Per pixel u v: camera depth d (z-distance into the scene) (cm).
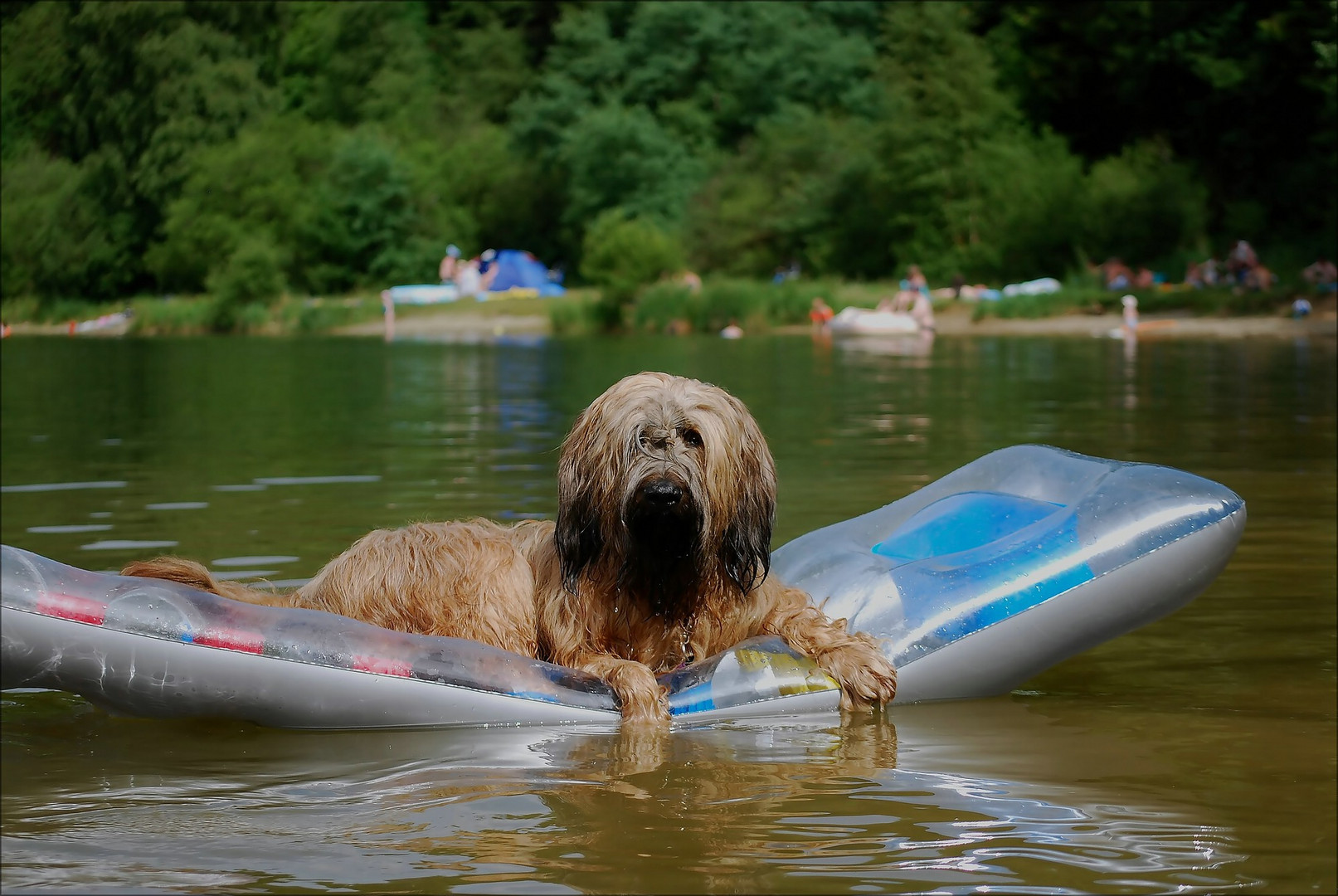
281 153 5584
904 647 511
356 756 438
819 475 1047
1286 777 413
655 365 2486
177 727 474
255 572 692
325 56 6444
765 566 520
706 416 488
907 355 2709
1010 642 518
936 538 582
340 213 5506
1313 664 552
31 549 755
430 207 5706
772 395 1812
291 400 1848
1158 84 4897
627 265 4375
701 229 5284
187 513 885
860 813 377
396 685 464
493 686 473
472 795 394
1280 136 4706
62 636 445
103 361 2952
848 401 1717
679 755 438
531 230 5944
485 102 6719
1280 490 970
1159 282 4169
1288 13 4309
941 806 385
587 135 5591
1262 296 3631
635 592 502
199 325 4819
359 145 5591
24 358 3111
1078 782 407
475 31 6962
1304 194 4562
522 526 551
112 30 5756
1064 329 3578
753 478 510
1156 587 532
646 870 334
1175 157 4897
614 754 438
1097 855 347
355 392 1983
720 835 359
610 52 6038
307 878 332
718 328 4100
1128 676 543
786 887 325
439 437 1341
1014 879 332
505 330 4347
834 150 5216
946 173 4859
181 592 468
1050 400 1702
